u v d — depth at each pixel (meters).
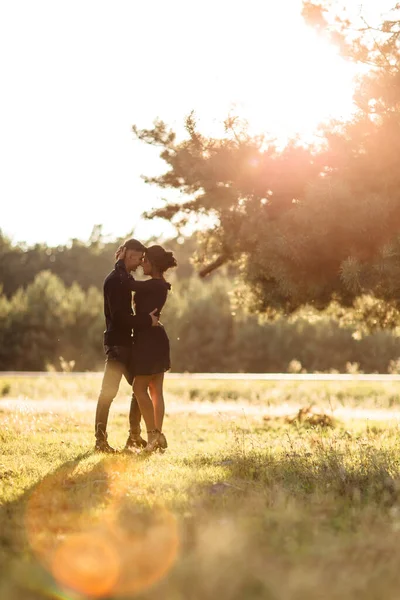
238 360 63.16
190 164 9.44
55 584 3.49
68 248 104.31
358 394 22.56
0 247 102.56
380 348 58.78
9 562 3.87
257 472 6.94
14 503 5.53
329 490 6.07
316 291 9.30
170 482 6.28
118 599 3.31
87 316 69.50
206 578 3.37
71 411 14.56
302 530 4.53
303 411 14.09
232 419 13.31
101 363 67.75
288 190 9.20
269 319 12.05
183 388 25.08
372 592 3.28
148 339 8.79
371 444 8.73
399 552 3.95
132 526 4.65
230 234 9.56
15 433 10.64
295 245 8.61
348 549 4.00
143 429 11.93
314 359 60.28
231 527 4.21
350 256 8.62
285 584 3.28
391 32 9.50
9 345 68.94
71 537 4.38
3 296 75.75
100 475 6.71
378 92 8.77
